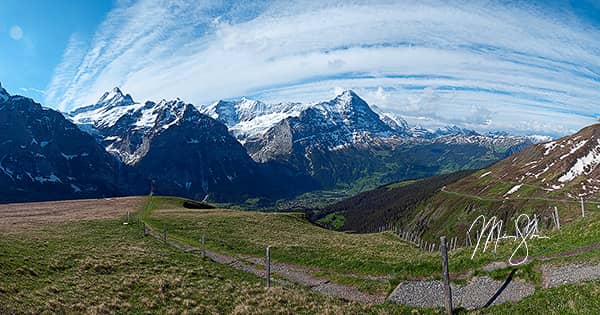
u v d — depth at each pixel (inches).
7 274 1192.2
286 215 4106.8
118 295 1190.3
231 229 3009.4
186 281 1427.2
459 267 1302.9
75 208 4343.0
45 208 4352.9
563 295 909.8
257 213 4183.1
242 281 1551.4
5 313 911.7
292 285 1531.7
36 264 1384.1
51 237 2064.5
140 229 2790.4
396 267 1571.1
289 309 1178.0
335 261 1851.6
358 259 1830.7
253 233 2883.9
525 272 1099.9
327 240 2704.2
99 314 1020.5
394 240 3277.6
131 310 1090.7
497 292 1059.9
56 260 1487.5
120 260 1637.6
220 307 1185.4
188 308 1143.0
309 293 1384.1
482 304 1027.9
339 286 1510.8
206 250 2282.2
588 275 965.8
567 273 1017.5
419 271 1371.8
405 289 1267.2
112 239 2236.7
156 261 1705.2
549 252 1205.1
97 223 2933.1
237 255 2165.4
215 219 3459.6
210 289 1358.3
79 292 1171.9
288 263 1968.5
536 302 929.5
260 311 1148.5
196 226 3090.6
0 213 3811.5
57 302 1042.7
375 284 1441.9
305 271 1804.9
